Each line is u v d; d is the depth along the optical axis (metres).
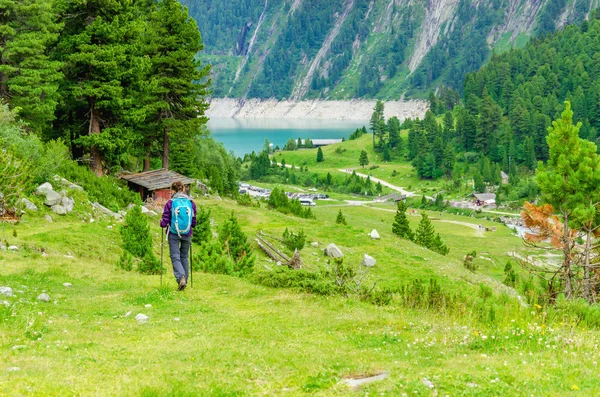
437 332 11.66
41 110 45.53
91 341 10.46
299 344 10.61
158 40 56.66
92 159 50.66
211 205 57.50
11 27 46.31
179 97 59.03
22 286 15.85
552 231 28.86
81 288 16.91
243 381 8.09
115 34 48.28
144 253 27.14
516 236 140.00
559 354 9.87
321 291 17.72
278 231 46.69
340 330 12.10
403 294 16.58
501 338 10.93
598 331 13.09
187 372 8.39
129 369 8.42
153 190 54.31
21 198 30.70
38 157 35.62
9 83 45.69
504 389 7.48
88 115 51.50
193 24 57.34
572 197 28.81
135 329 11.91
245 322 12.87
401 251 45.72
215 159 96.31
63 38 48.62
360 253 43.69
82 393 7.02
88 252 27.09
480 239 132.75
